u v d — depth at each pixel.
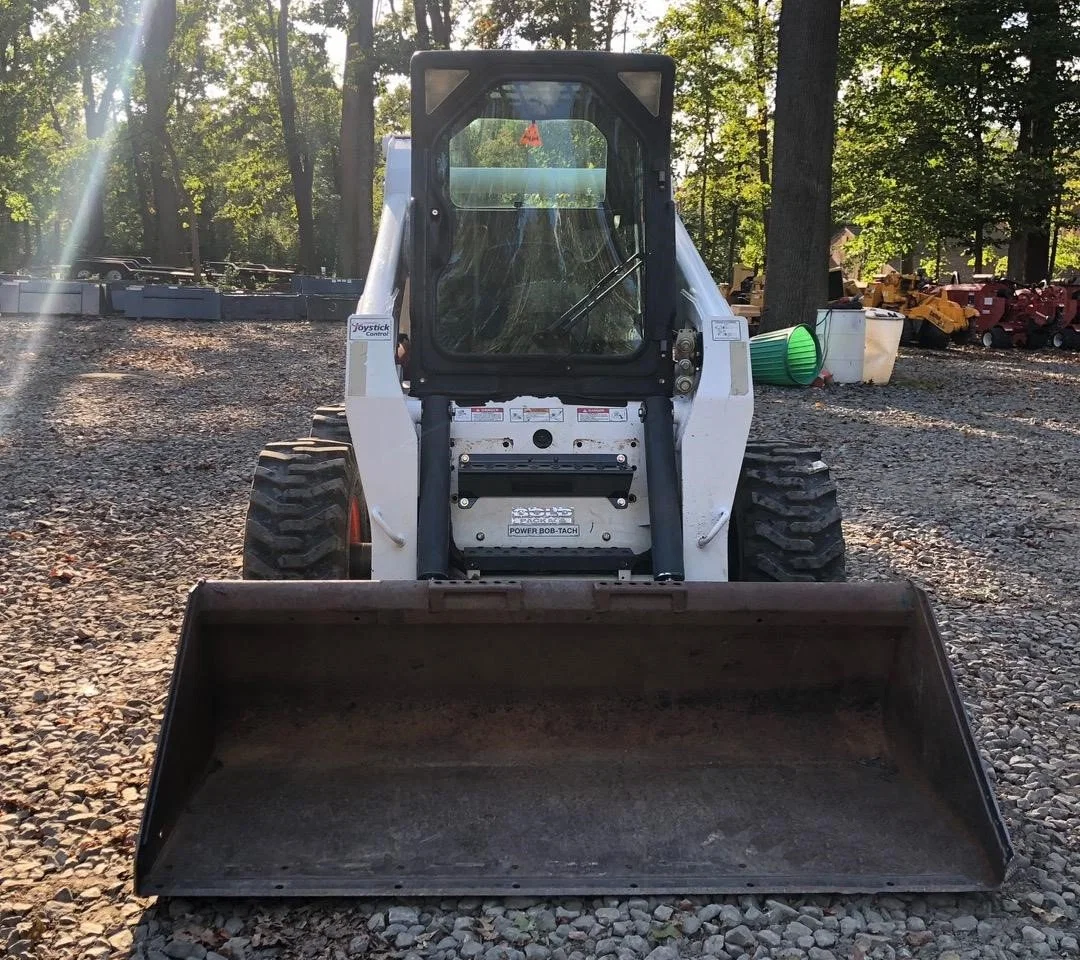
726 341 4.53
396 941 3.26
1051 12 27.36
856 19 28.03
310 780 3.75
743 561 4.79
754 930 3.35
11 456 10.17
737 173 37.78
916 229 29.31
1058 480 10.23
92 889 3.50
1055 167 29.45
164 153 35.03
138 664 5.32
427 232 4.67
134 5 38.72
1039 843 3.86
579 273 4.76
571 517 4.62
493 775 3.79
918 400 15.41
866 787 3.79
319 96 55.47
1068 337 24.61
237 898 3.41
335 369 17.11
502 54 4.60
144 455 10.38
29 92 39.12
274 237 64.75
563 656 3.91
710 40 35.44
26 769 4.25
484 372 4.70
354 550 4.92
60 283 24.12
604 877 3.41
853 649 3.96
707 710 3.99
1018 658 5.62
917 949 3.28
